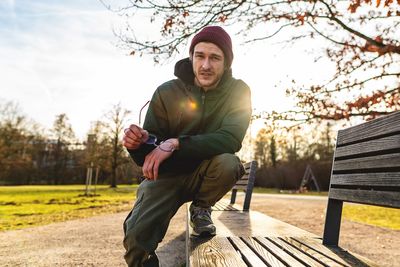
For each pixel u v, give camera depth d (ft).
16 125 144.25
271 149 150.71
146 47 17.58
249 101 7.07
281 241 6.72
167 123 7.30
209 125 7.00
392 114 5.49
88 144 141.28
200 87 6.93
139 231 5.86
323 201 54.24
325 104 20.21
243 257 5.23
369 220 27.35
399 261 12.64
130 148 5.86
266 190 124.36
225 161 6.29
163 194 6.26
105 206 38.88
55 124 178.19
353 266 4.74
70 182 178.09
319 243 6.64
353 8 12.48
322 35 20.77
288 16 19.21
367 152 6.23
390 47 17.69
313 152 140.56
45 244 14.78
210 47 6.59
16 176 170.19
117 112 135.95
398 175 5.02
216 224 9.29
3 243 15.07
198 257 5.14
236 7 17.37
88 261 11.67
